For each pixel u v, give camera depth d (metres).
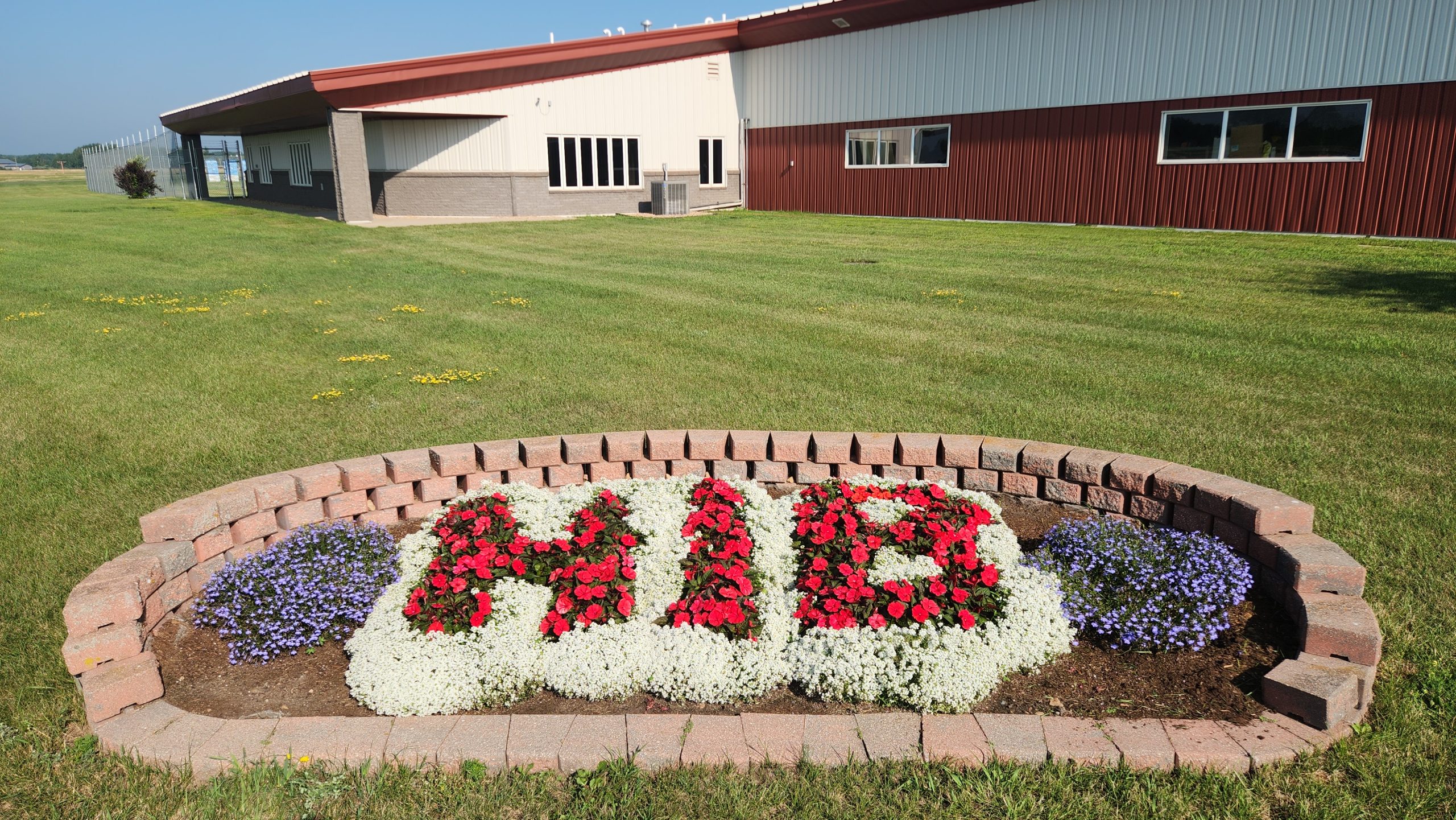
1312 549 3.47
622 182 25.75
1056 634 3.31
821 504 3.99
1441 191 14.06
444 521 3.85
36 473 5.46
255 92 24.50
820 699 3.10
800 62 24.47
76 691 3.24
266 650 3.40
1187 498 4.03
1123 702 3.04
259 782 2.69
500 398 6.79
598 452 4.76
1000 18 19.55
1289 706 2.87
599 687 3.11
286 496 4.17
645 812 2.55
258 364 8.15
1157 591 3.45
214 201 34.84
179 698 3.21
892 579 3.42
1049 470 4.46
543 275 13.35
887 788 2.60
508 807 2.61
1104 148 18.19
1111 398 6.42
